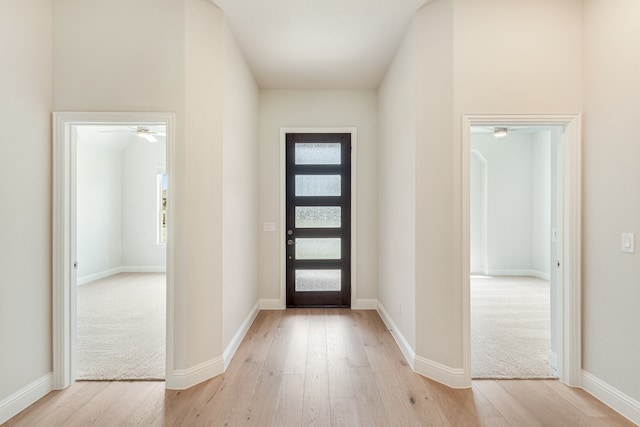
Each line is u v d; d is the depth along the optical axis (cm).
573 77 256
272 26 304
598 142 240
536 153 690
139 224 766
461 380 250
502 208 703
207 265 266
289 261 460
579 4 255
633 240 214
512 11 255
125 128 595
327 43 336
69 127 257
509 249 702
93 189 678
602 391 233
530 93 255
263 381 260
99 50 251
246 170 372
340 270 461
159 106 252
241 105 346
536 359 298
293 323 397
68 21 250
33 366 233
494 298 514
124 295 542
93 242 677
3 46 212
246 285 372
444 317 258
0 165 211
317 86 447
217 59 275
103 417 214
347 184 458
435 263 265
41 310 240
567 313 256
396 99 346
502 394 242
